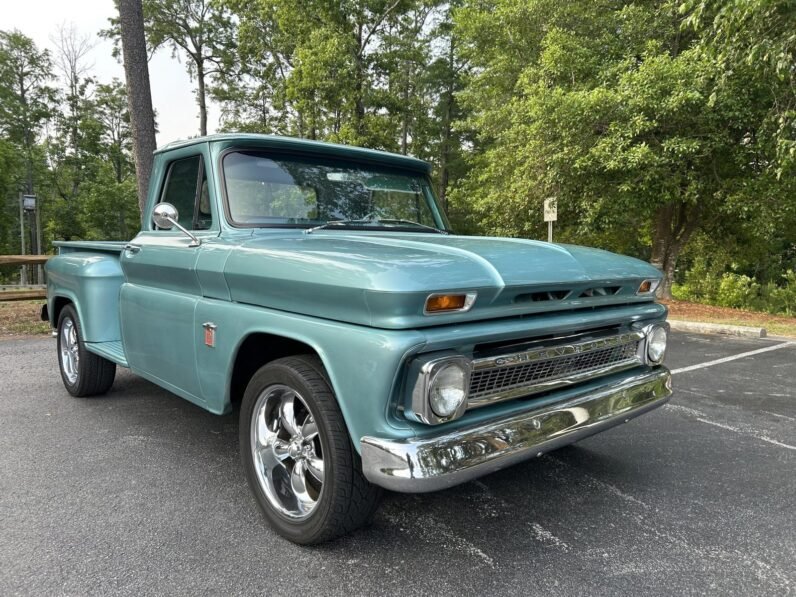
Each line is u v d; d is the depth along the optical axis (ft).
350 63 59.82
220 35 102.63
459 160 100.01
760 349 24.18
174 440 12.07
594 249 9.86
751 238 45.98
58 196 145.18
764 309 44.04
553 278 7.47
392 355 6.06
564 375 8.04
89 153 141.59
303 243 8.41
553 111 34.40
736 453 11.75
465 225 90.43
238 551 7.69
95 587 6.82
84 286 13.19
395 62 67.36
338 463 6.98
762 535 8.32
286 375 7.59
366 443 6.34
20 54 127.34
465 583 7.00
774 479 10.41
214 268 8.86
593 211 36.01
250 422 8.43
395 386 6.23
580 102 32.73
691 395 16.43
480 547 7.89
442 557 7.61
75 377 15.01
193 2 99.25
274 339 8.34
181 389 9.98
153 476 10.20
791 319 35.78
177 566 7.30
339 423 7.02
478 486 10.04
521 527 8.52
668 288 44.24
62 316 15.11
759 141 31.89
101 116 143.43
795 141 27.04
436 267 6.64
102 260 13.43
